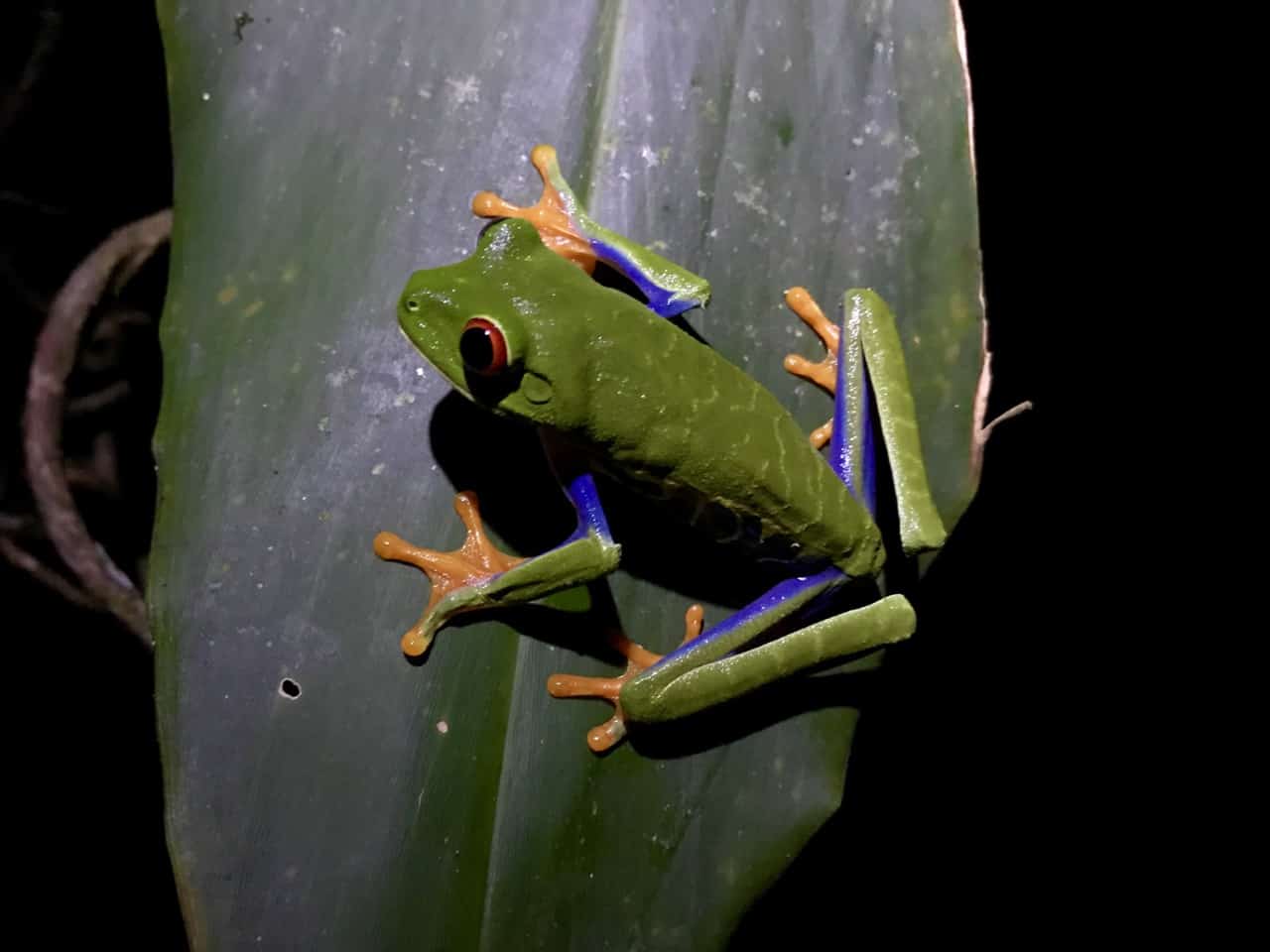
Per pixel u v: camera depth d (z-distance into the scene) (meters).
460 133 0.37
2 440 0.42
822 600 0.37
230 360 0.36
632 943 0.37
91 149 0.41
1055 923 0.44
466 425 0.37
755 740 0.37
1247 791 0.44
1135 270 0.41
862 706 0.37
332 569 0.36
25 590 0.42
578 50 0.37
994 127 0.41
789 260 0.37
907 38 0.37
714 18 0.37
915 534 0.37
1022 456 0.43
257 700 0.36
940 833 0.44
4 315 0.42
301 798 0.36
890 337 0.37
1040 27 0.40
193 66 0.36
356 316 0.36
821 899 0.44
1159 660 0.43
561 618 0.37
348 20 0.36
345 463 0.36
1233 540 0.43
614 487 0.38
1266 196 0.41
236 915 0.36
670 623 0.37
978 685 0.44
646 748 0.37
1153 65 0.40
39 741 0.42
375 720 0.36
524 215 0.37
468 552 0.37
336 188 0.36
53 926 0.42
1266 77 0.40
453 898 0.36
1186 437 0.42
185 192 0.36
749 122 0.37
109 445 0.42
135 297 0.42
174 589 0.36
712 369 0.37
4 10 0.40
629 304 0.36
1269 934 0.44
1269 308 0.41
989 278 0.42
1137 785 0.44
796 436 0.37
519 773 0.37
